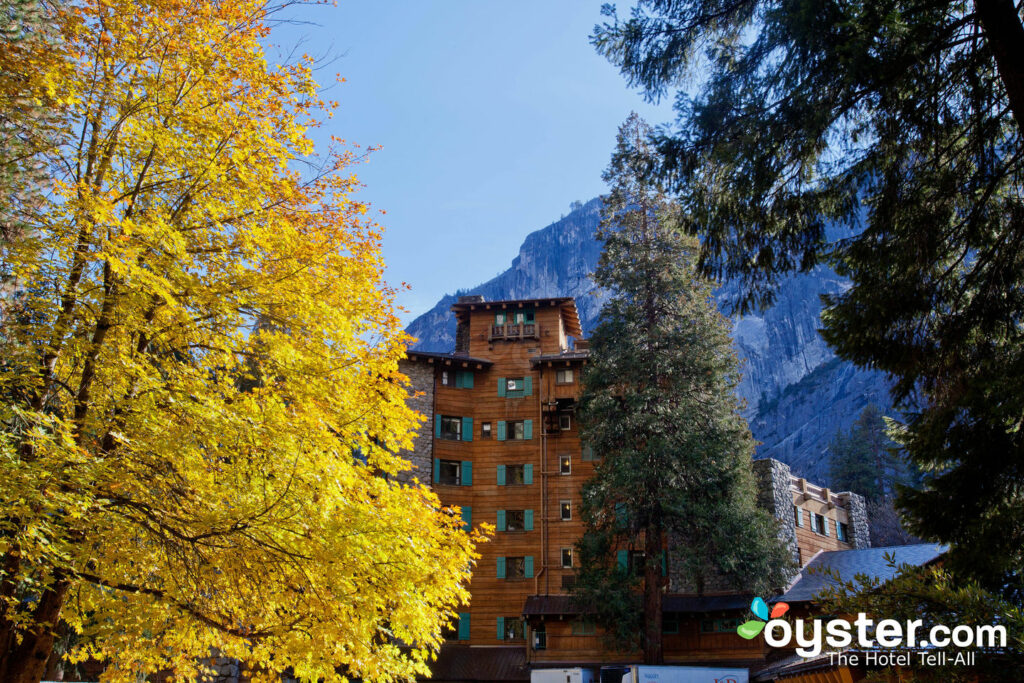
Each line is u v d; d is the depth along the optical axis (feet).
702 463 116.16
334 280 44.60
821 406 523.29
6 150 38.65
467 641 144.66
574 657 133.49
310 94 45.52
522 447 158.51
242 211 43.42
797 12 29.81
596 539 123.03
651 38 36.58
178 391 38.42
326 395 43.27
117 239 36.04
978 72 31.50
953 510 29.99
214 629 41.16
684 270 130.52
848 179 34.30
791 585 123.85
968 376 31.35
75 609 42.06
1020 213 30.83
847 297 33.30
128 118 41.55
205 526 35.35
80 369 42.55
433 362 161.79
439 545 45.39
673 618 129.59
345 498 39.47
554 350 165.99
